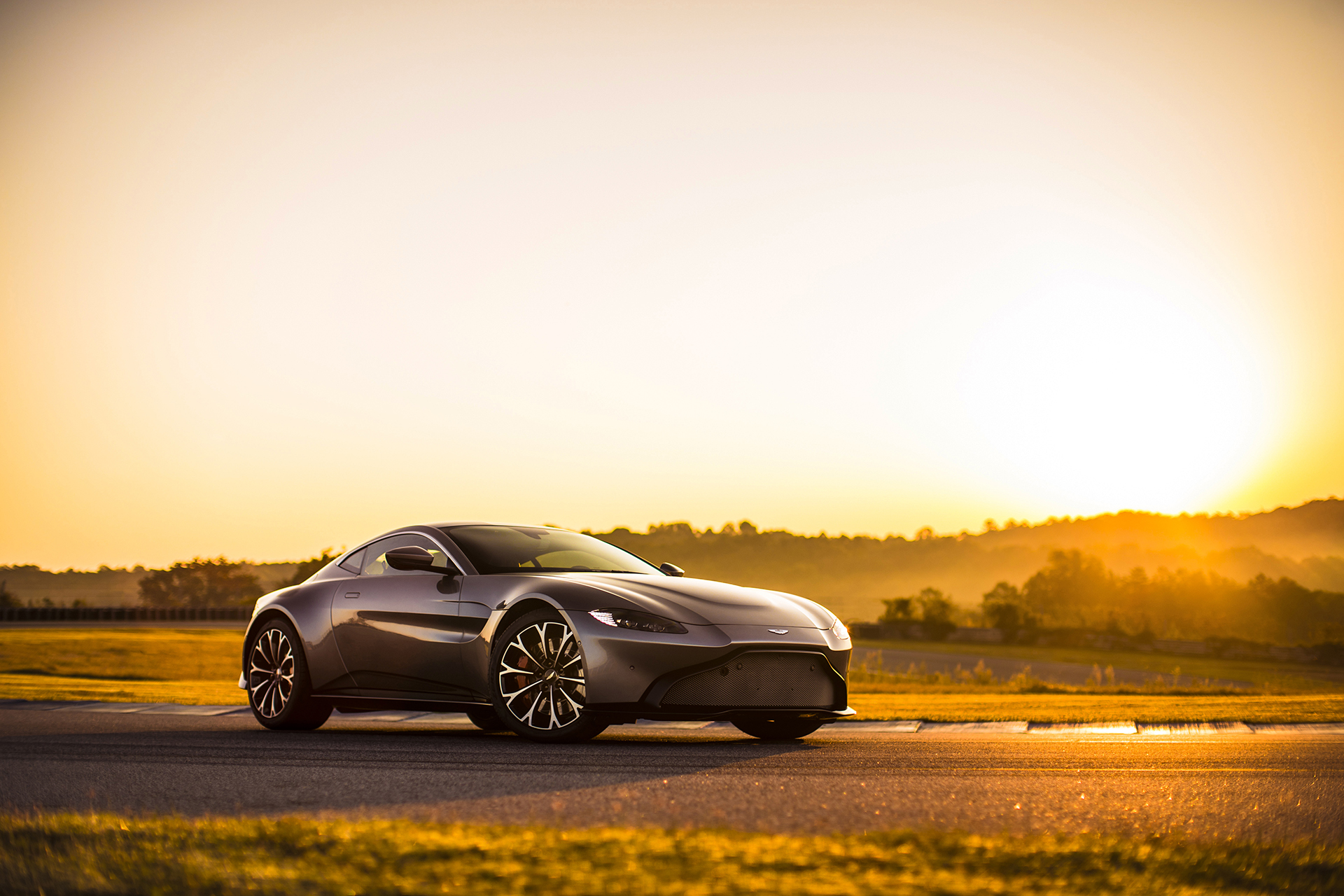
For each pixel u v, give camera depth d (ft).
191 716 25.49
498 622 19.47
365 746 18.43
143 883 7.86
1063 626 216.54
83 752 16.93
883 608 279.69
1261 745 19.26
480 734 21.98
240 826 9.69
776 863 8.25
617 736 20.98
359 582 22.12
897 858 8.52
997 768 15.30
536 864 8.21
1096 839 9.48
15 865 8.38
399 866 8.20
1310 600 378.73
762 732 21.24
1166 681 104.73
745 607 19.13
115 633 137.49
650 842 8.95
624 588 19.16
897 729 23.65
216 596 461.78
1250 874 8.40
